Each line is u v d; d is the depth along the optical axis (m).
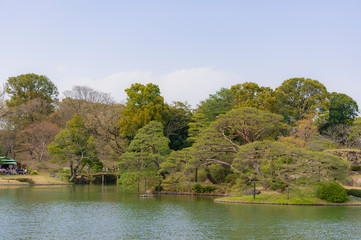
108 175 103.62
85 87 107.69
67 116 114.00
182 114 89.88
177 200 54.41
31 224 33.12
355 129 80.31
